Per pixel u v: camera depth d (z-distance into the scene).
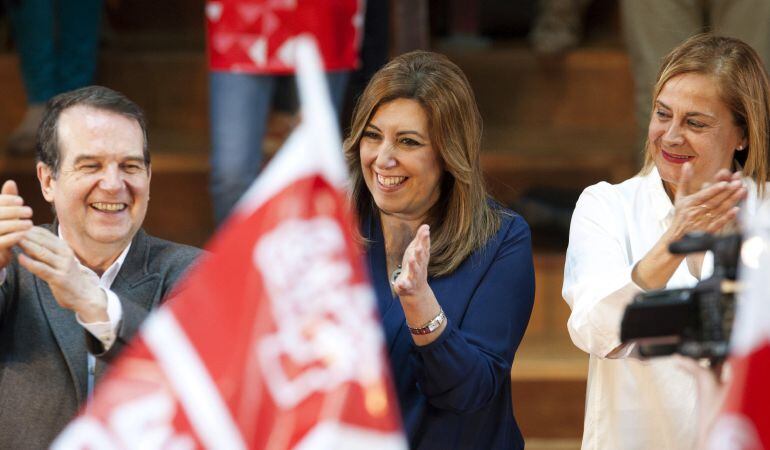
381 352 4.12
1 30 17.86
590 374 8.15
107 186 7.40
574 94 17.66
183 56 17.59
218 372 4.08
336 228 4.18
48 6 15.65
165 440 4.06
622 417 7.93
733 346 4.12
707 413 4.49
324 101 4.20
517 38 19.22
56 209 7.68
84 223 7.55
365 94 7.90
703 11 14.58
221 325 4.11
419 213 8.09
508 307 7.96
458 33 18.58
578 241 8.05
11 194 6.71
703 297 4.95
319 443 3.98
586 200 8.27
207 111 17.64
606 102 17.64
